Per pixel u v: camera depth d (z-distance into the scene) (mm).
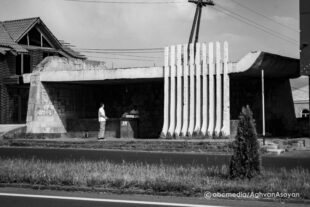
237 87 28578
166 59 25953
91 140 24250
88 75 27797
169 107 25859
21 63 33438
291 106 29719
